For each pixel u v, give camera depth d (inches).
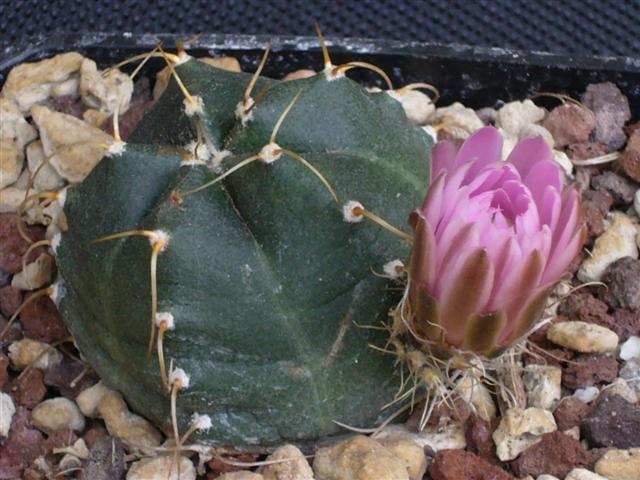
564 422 8.0
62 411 8.3
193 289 6.9
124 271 7.1
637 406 8.0
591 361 8.3
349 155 7.4
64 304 8.1
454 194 6.5
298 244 7.0
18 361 8.6
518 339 7.1
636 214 9.6
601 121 10.1
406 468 7.5
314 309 7.2
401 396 7.6
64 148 8.6
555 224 6.5
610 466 7.5
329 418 7.5
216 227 6.9
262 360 7.2
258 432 7.5
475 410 7.9
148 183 7.2
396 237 7.4
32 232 9.4
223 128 7.5
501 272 6.4
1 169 9.6
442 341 7.0
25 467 8.2
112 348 7.6
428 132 8.5
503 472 7.5
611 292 8.8
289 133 7.3
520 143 7.1
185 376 7.1
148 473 7.6
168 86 8.1
